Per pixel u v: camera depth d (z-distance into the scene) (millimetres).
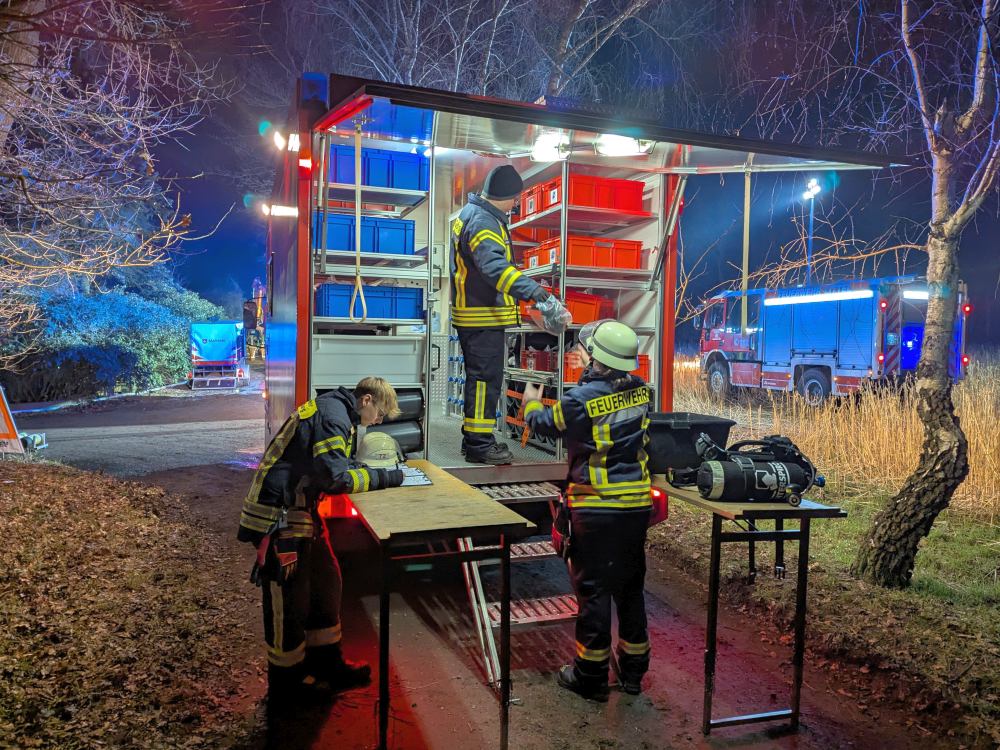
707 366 17500
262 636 4156
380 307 4941
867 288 12977
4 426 8266
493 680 3617
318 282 5977
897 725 3373
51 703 3141
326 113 4238
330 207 6117
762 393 15930
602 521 3463
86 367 17391
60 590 4301
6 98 5492
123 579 4668
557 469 4859
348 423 3402
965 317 13078
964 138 4945
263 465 3352
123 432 12312
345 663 3666
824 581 4738
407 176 5438
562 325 4383
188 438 11648
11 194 5879
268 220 7246
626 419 3523
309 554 3391
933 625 4062
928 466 4566
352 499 3334
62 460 9367
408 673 3807
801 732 3311
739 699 3598
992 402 7875
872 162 4758
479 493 3480
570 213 5492
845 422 8305
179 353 20875
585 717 3408
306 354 4555
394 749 3080
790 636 4258
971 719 3221
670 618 4594
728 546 5629
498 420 6613
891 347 12781
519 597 4836
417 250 7234
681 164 5246
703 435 3439
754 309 15844
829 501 6828
